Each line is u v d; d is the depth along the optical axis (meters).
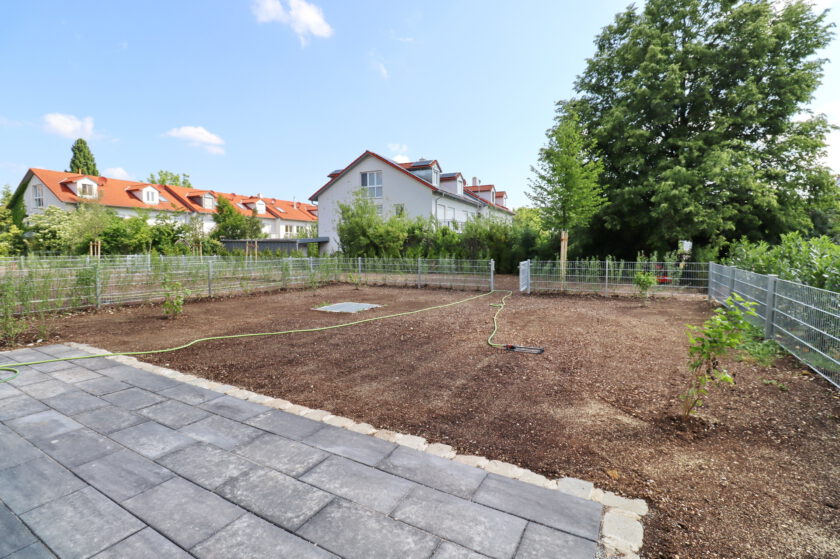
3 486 2.28
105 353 5.14
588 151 13.73
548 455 2.69
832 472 2.50
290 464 2.53
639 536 1.89
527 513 2.06
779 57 12.97
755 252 8.62
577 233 16.61
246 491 2.25
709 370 3.14
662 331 6.64
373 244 19.61
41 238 22.45
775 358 4.93
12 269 7.70
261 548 1.81
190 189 41.25
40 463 2.53
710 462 2.62
